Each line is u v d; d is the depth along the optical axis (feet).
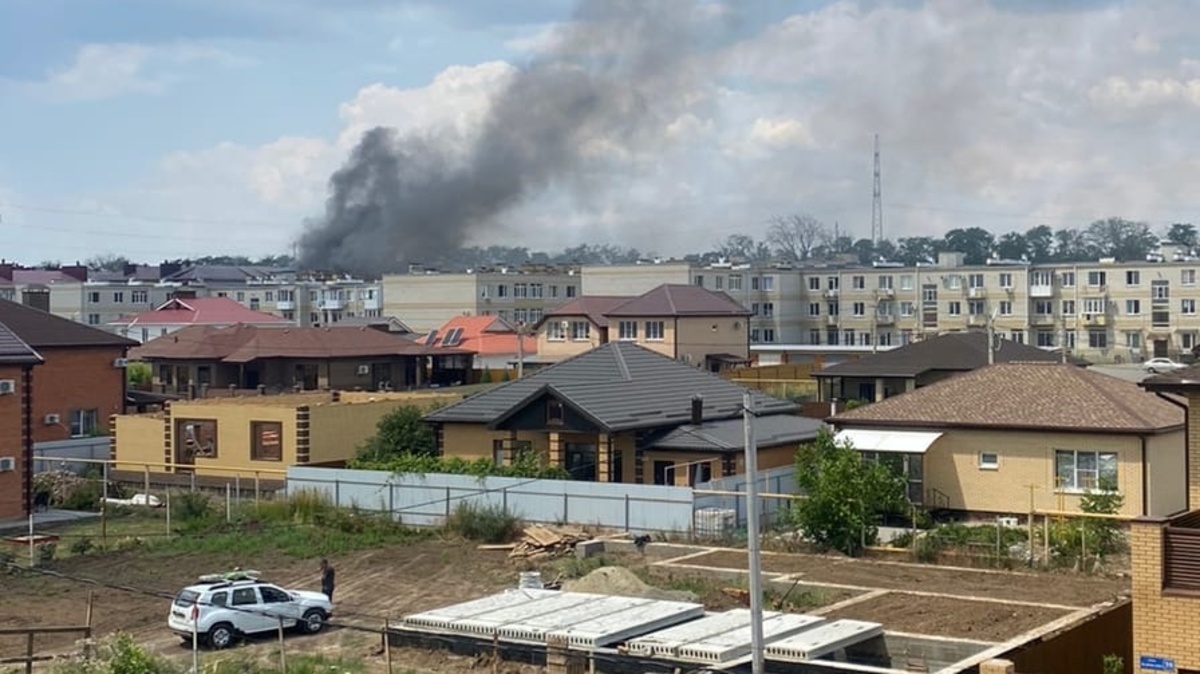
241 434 164.76
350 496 144.77
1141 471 124.26
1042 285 366.02
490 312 399.03
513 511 135.44
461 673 85.46
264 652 93.25
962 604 96.22
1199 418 70.69
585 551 121.80
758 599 55.57
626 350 165.48
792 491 142.51
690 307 284.00
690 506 126.31
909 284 383.24
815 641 81.35
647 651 81.15
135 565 122.62
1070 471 128.06
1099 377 136.56
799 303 397.80
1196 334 346.95
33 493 154.10
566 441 148.77
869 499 119.75
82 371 196.13
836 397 208.85
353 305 440.86
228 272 510.58
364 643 95.45
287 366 245.04
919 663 84.28
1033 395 133.59
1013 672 59.41
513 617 90.02
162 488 167.12
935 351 207.41
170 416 169.89
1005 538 117.08
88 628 87.71
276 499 145.07
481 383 263.90
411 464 144.56
